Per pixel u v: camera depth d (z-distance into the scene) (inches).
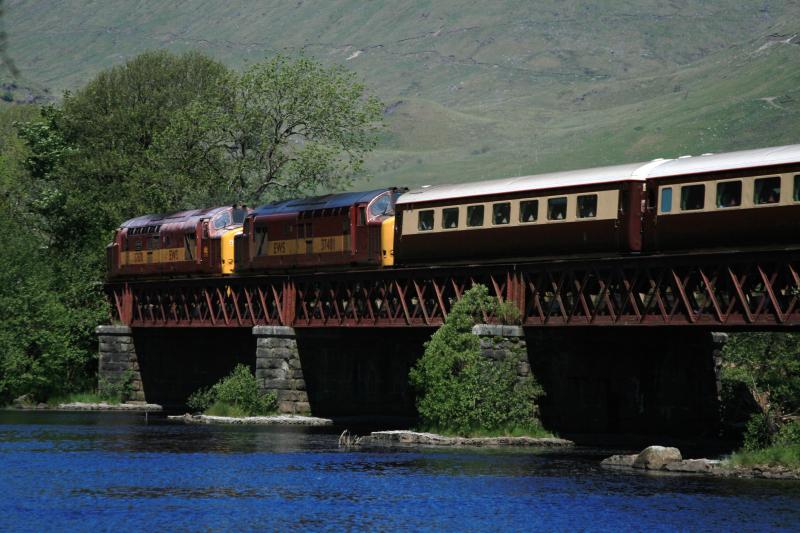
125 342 3523.6
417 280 2527.1
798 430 1963.6
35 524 1488.7
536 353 2342.5
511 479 1843.0
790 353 2741.1
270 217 2982.3
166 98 4544.8
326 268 2807.6
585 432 2405.3
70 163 4313.5
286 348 2851.9
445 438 2324.1
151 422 2908.5
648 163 2177.7
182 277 3356.3
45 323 3563.0
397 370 3041.3
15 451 2247.8
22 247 3686.0
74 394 3609.7
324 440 2438.5
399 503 1637.6
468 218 2422.5
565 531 1437.0
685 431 2527.1
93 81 4653.1
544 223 2271.2
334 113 4042.8
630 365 2471.7
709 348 2583.7
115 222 4065.0
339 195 2854.3
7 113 5044.3
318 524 1486.2
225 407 2947.8
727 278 2090.3
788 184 1888.5
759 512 1531.7
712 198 2000.5
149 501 1660.9
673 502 1614.2
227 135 4111.7
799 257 1859.0
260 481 1847.9
